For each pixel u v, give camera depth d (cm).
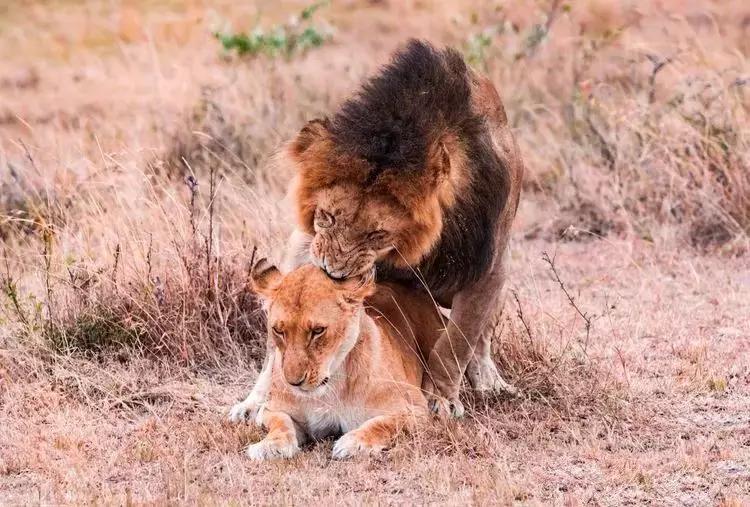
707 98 1809
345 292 966
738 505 869
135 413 1099
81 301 1268
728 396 1120
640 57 2166
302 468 952
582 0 2756
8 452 1005
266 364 1098
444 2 3186
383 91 995
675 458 966
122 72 2655
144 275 1288
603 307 1392
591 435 1016
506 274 1096
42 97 2494
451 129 1002
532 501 876
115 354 1214
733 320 1348
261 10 3167
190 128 1919
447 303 1140
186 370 1191
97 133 1991
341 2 3278
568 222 1744
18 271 1422
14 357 1188
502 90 2186
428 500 890
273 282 984
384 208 975
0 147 1772
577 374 1138
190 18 3127
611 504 889
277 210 1490
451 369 1070
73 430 1045
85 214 1413
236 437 1017
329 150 988
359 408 1002
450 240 1027
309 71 2402
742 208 1670
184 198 1519
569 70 2258
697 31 2692
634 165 1770
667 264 1564
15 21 3244
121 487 928
